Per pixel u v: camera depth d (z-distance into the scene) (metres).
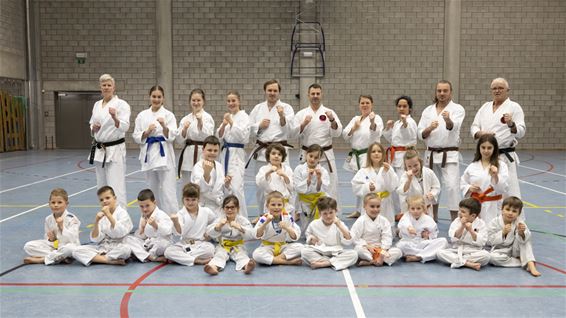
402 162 6.94
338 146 18.94
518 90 18.20
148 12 18.23
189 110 18.56
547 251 5.60
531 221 7.18
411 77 18.30
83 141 19.23
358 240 5.21
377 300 4.12
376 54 18.23
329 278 4.71
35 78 18.66
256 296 4.21
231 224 5.08
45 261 5.09
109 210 5.13
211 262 4.92
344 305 4.01
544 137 18.41
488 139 5.64
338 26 18.17
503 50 18.06
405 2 18.02
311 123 6.80
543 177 11.81
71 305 4.00
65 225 5.24
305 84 18.27
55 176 11.84
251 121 6.91
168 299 4.14
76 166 13.86
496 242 5.11
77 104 19.08
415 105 18.39
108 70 18.52
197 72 18.45
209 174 5.76
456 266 5.01
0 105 17.48
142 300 4.12
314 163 6.00
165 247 5.18
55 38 18.45
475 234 5.02
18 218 7.25
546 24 17.91
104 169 6.41
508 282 4.58
